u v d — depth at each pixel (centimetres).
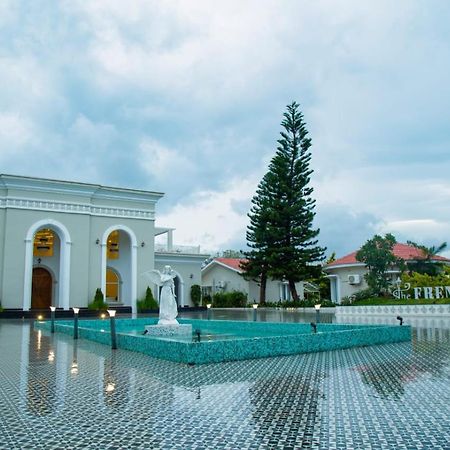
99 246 2697
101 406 508
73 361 843
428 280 2473
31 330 1606
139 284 2817
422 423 428
